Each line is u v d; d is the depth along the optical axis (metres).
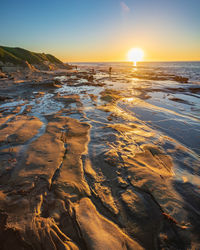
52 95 13.96
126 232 2.44
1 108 9.73
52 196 3.07
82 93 14.92
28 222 2.52
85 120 7.64
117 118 8.12
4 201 2.91
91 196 3.13
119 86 19.84
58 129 6.40
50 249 2.17
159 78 29.42
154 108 10.30
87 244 2.24
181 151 5.01
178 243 2.26
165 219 2.62
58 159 4.29
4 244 2.21
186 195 3.13
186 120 8.12
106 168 4.00
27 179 3.50
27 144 5.14
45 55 71.12
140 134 6.20
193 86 19.70
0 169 3.85
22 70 37.28
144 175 3.68
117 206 2.89
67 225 2.52
